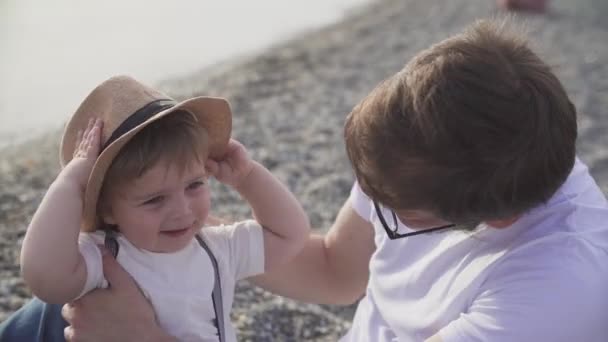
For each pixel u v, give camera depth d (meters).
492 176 1.48
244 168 2.03
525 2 9.05
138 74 6.79
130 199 1.79
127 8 9.00
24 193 4.27
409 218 1.68
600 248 1.63
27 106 5.87
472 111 1.46
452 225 1.67
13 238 3.69
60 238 1.70
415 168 1.51
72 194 1.74
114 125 1.77
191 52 7.51
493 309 1.62
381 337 1.99
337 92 6.49
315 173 4.89
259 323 3.11
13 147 5.11
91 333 1.82
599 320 1.58
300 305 3.29
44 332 1.95
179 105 1.77
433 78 1.51
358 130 1.60
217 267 1.95
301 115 5.91
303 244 2.12
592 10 9.39
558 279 1.57
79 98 6.12
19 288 3.22
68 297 1.75
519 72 1.51
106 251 1.84
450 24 8.55
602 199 1.77
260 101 6.17
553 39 8.02
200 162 1.86
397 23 8.70
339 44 7.92
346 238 2.22
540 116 1.48
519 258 1.63
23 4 8.84
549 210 1.66
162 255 1.87
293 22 8.80
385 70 7.07
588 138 5.53
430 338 1.69
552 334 1.56
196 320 1.90
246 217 4.10
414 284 1.86
